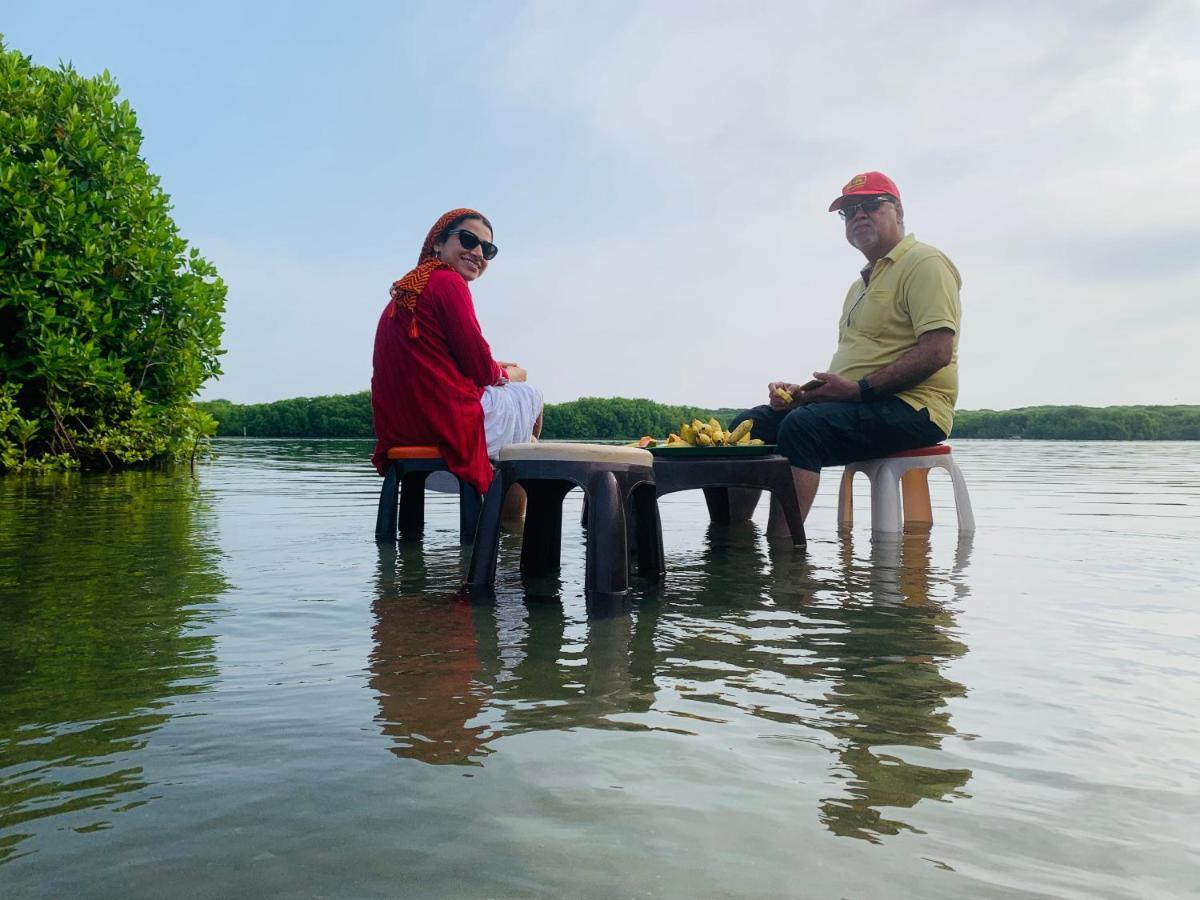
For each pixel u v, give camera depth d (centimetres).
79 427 984
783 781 123
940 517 529
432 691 164
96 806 112
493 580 278
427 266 394
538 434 467
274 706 154
